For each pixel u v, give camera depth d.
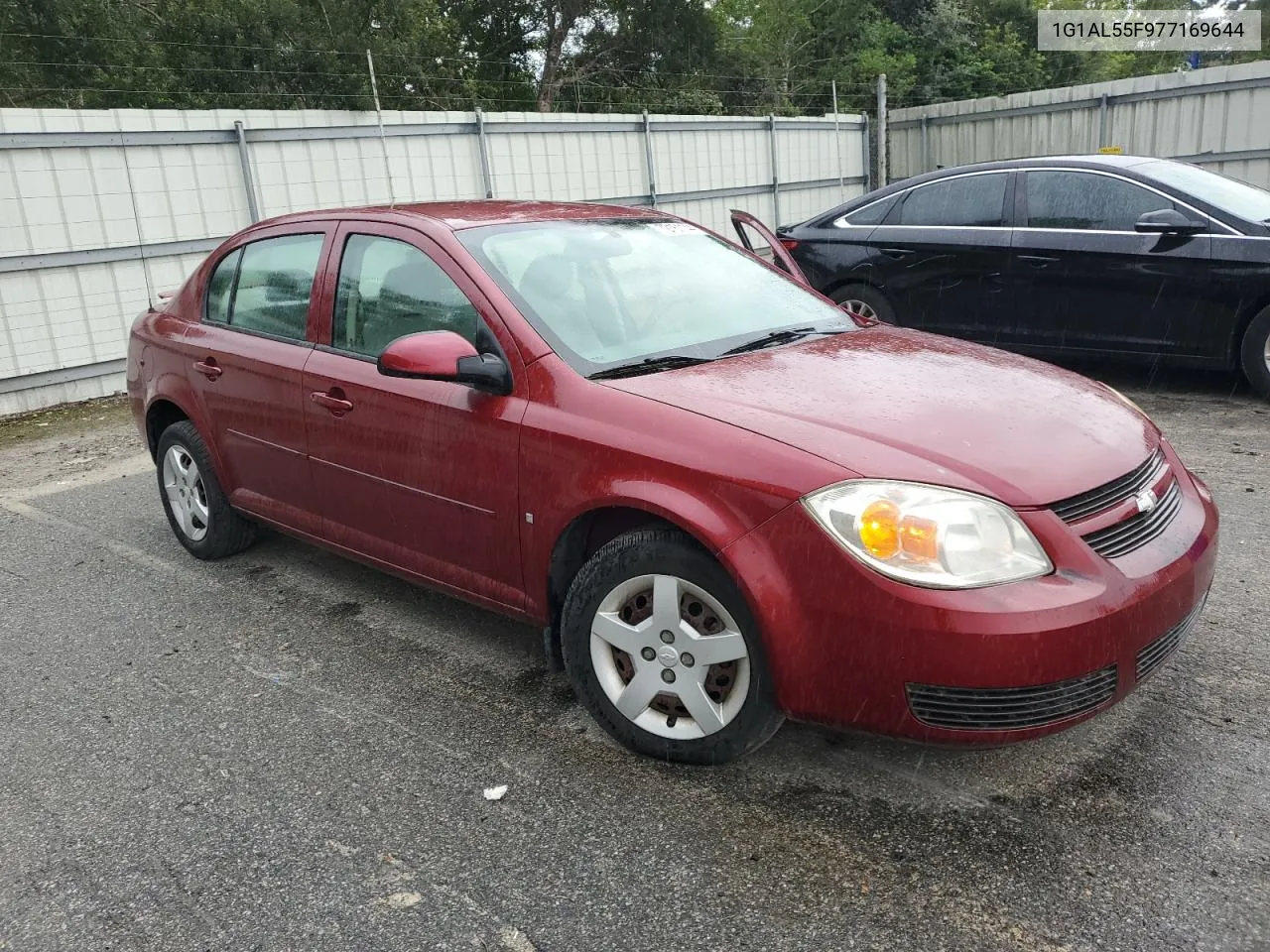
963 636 2.24
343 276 3.67
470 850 2.51
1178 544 2.61
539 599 3.03
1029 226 6.80
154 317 4.73
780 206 17.30
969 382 2.95
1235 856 2.34
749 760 2.83
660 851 2.46
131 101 19.78
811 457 2.45
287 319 3.90
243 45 20.25
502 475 2.99
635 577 2.70
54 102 20.23
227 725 3.19
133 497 5.95
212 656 3.69
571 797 2.70
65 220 9.03
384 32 23.09
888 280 7.41
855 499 2.35
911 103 30.88
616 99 29.27
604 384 2.87
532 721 3.12
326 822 2.65
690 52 30.20
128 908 2.36
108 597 4.32
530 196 13.34
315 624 3.94
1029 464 2.47
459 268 3.24
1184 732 2.86
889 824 2.52
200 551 4.62
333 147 11.05
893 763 2.79
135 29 20.64
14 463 7.15
